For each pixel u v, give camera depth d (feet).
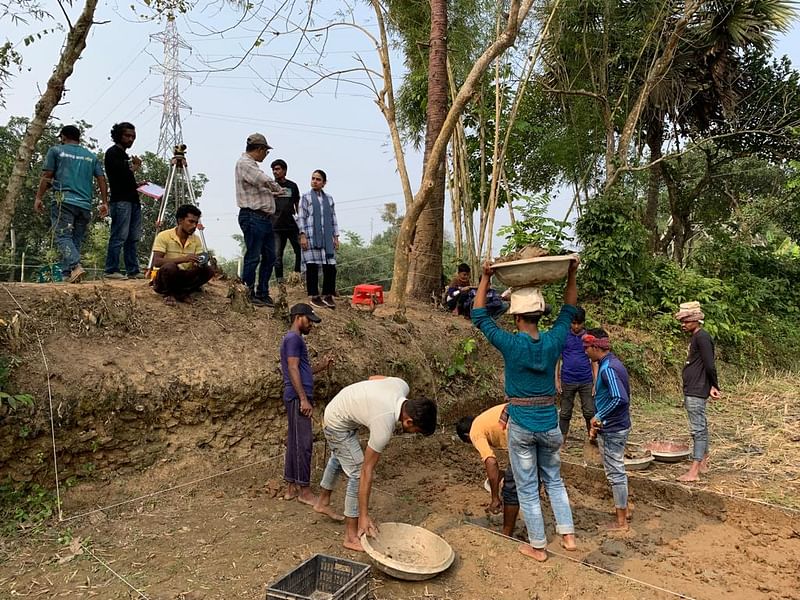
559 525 15.24
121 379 17.35
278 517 16.52
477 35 39.83
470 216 42.52
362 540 14.02
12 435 15.21
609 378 17.34
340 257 107.34
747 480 20.97
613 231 40.96
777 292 51.01
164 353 18.95
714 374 20.76
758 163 62.75
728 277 49.80
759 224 58.80
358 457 15.29
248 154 22.91
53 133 49.93
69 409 16.12
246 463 19.04
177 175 60.03
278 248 29.60
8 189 17.53
